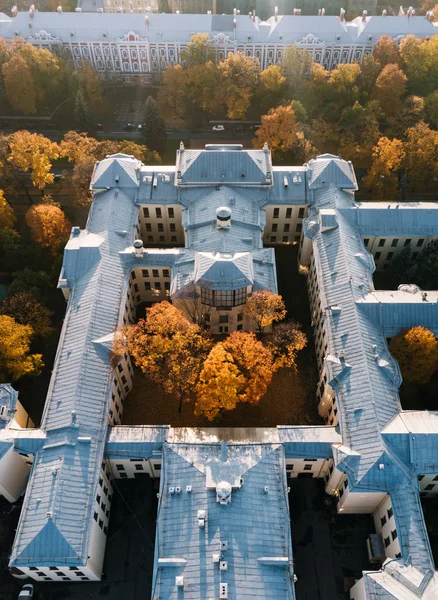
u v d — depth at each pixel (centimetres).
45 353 11381
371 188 14438
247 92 16750
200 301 10500
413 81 17162
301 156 14825
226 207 11169
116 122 18125
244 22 18850
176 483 7919
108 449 8625
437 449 8200
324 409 10200
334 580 8538
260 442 8538
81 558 7344
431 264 11431
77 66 19712
